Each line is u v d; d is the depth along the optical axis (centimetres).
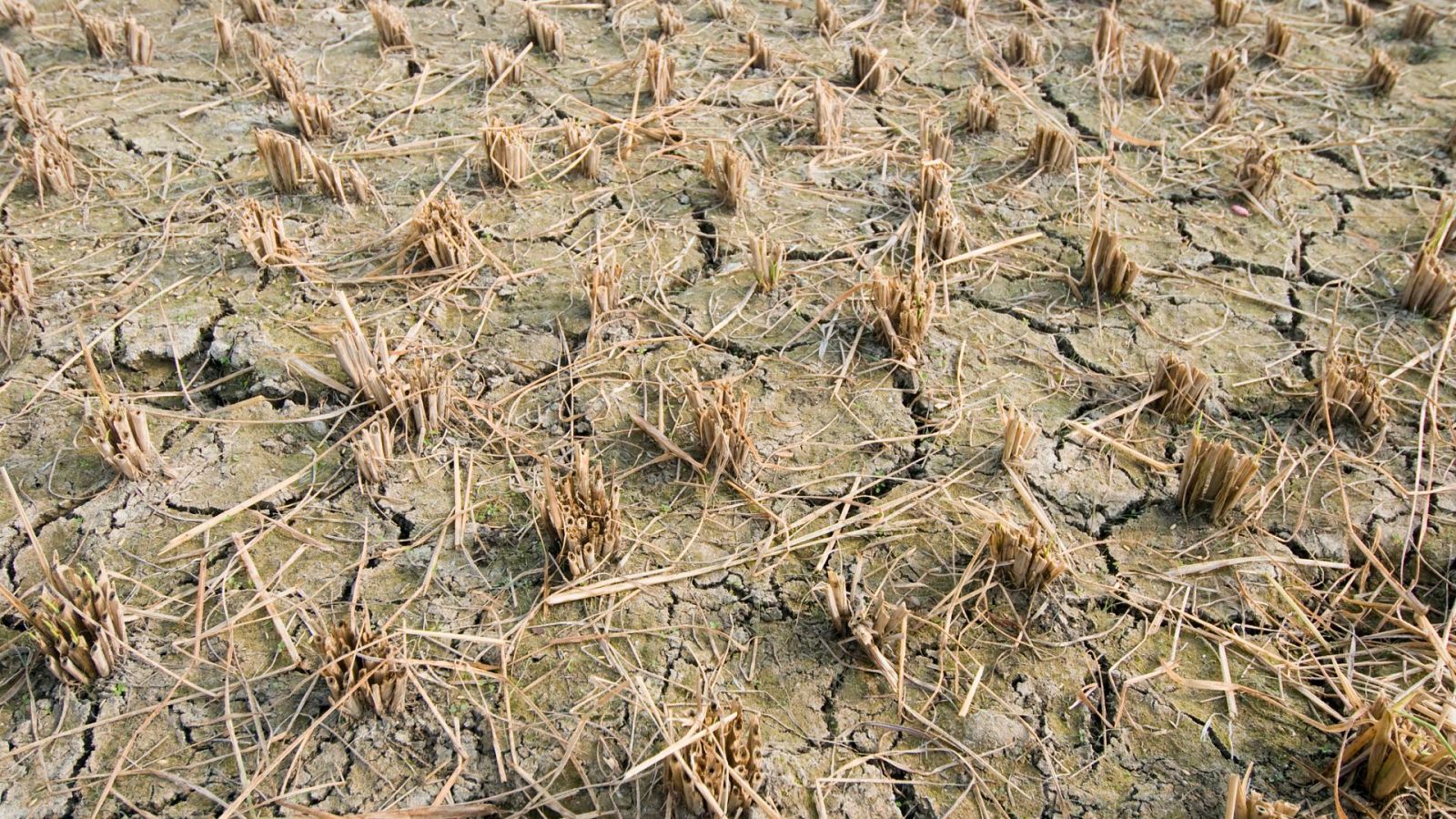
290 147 371
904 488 293
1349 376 316
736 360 330
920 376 327
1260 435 312
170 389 311
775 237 377
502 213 382
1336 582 274
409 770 229
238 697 239
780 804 227
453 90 444
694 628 258
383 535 275
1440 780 229
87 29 438
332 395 310
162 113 418
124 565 263
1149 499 293
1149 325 349
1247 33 504
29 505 275
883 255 370
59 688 238
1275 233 388
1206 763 237
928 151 397
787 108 440
